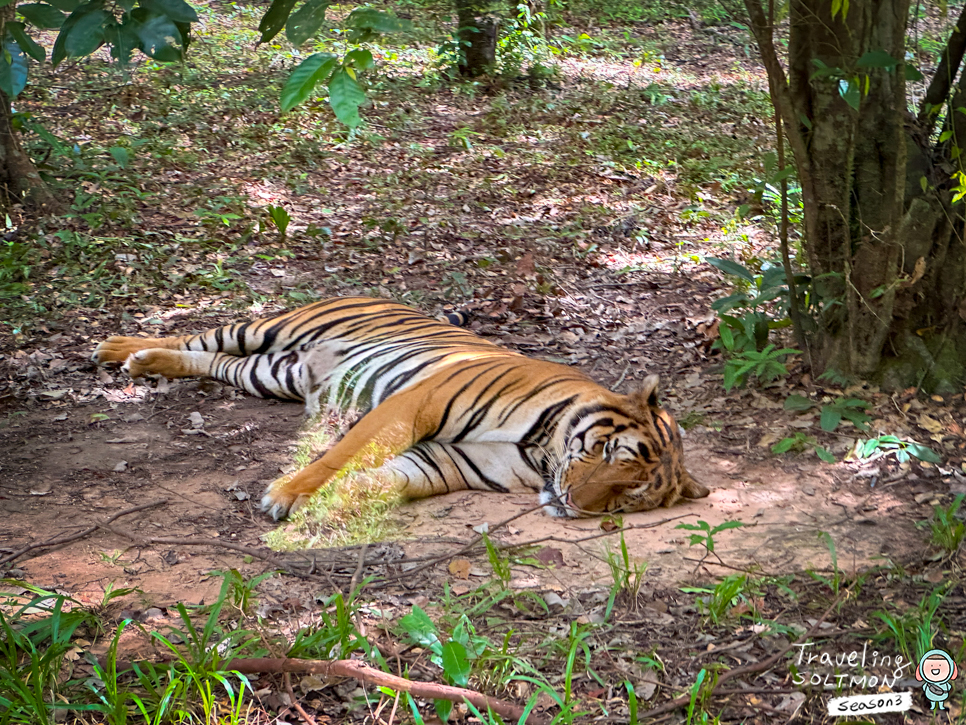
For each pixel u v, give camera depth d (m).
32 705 2.66
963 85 5.05
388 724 2.82
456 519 4.17
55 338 6.03
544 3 18.42
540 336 6.55
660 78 15.54
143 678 2.76
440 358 4.84
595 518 4.20
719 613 3.38
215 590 3.50
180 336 5.77
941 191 5.02
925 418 4.95
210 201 8.65
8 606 3.29
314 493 4.06
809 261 5.37
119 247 7.50
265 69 13.74
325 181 9.77
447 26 16.66
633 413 4.21
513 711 2.76
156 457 4.68
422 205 9.22
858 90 4.30
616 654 3.20
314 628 3.24
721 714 2.89
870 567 3.77
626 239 8.57
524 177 10.25
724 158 10.85
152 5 2.33
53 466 4.52
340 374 5.22
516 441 4.48
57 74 12.38
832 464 4.70
